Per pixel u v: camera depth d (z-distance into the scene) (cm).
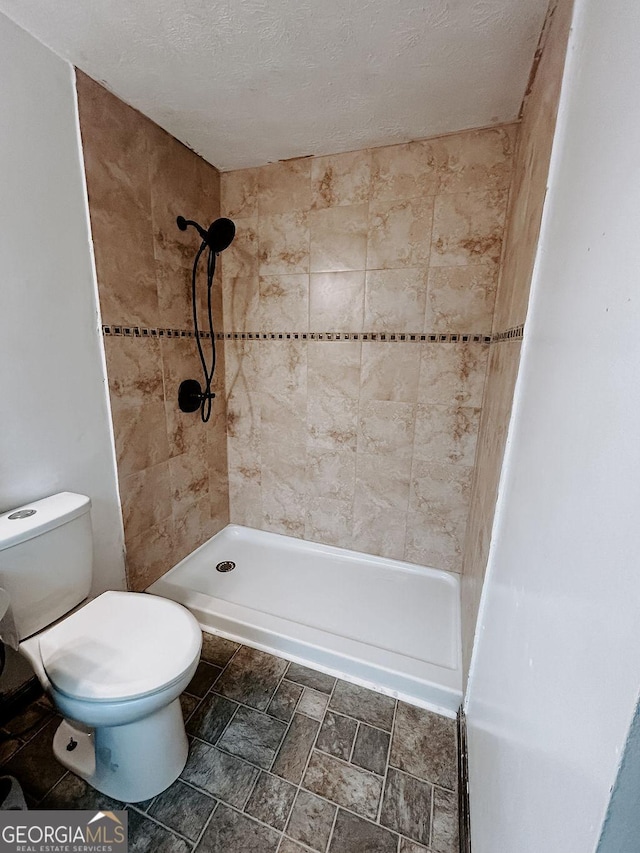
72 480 130
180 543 186
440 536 181
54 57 109
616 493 33
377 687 130
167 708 99
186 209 165
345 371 180
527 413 77
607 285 41
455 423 167
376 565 193
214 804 97
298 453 200
